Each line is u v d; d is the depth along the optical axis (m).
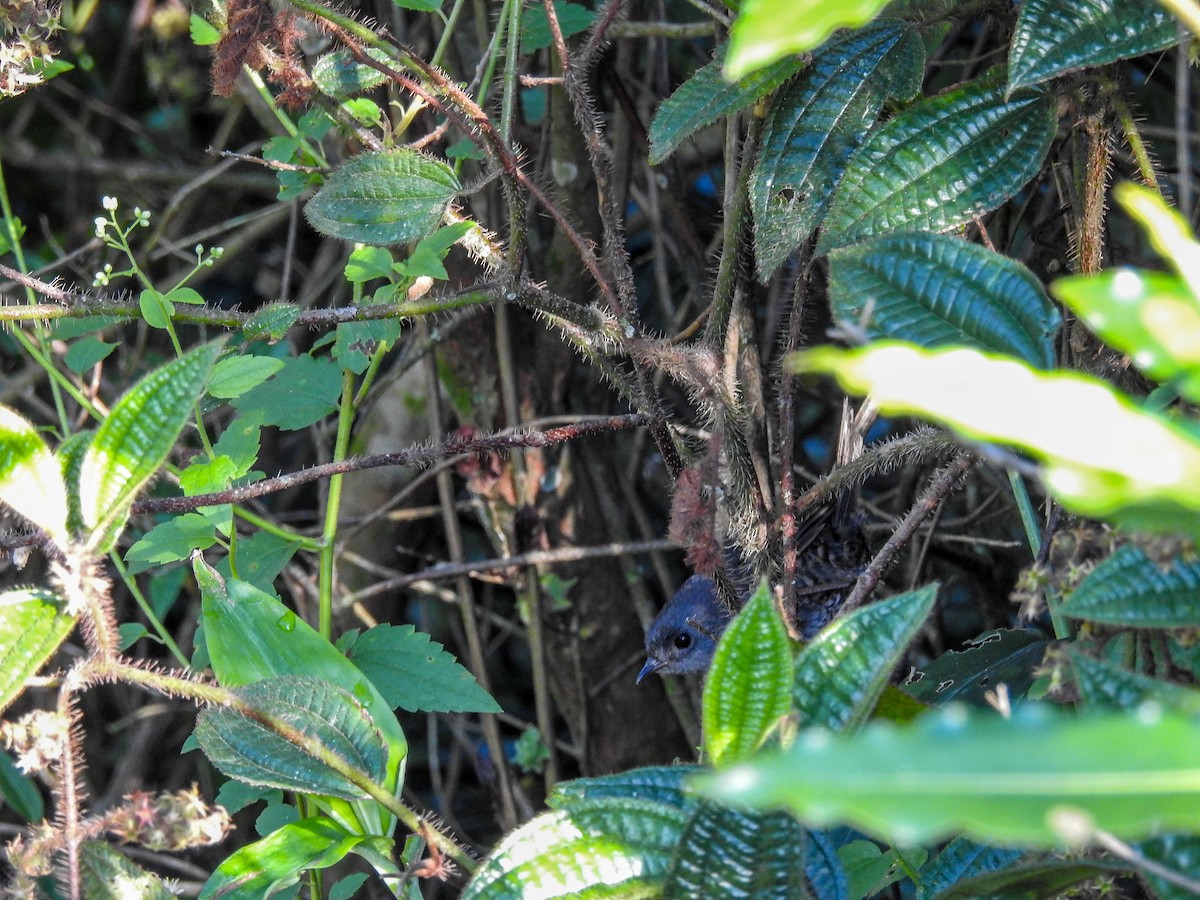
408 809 1.84
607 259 2.88
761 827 1.41
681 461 2.50
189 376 1.53
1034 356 1.69
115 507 1.56
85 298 2.46
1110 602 1.44
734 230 2.55
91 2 4.52
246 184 5.02
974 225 3.02
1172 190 3.18
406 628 2.69
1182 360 0.91
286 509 4.70
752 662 1.46
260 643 2.08
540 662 3.83
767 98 2.48
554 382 3.91
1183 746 0.80
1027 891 1.60
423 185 2.33
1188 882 1.26
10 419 1.51
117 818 1.53
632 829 1.61
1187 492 0.85
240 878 1.89
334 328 3.30
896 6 2.42
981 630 4.18
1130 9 2.00
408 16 4.03
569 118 3.70
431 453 2.34
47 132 5.50
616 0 2.49
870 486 4.47
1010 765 0.78
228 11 2.41
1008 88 2.09
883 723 1.74
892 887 3.13
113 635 1.60
